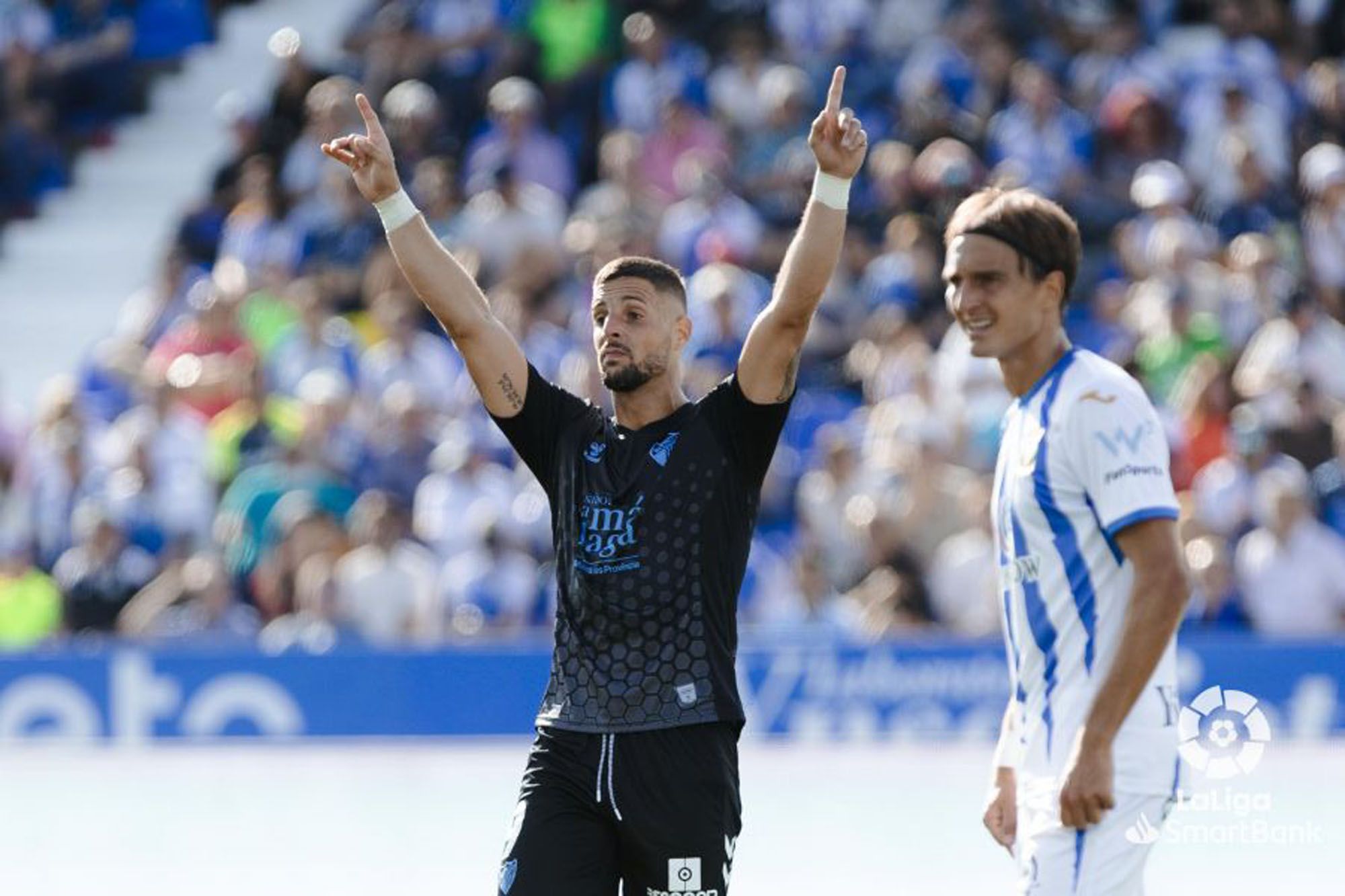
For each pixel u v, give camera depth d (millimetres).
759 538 44344
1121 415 15961
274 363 48875
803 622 41250
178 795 35906
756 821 33156
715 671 17328
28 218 61312
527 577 42344
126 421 47719
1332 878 27891
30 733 40156
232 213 56375
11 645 43156
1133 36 56344
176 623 42469
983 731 39125
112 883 28859
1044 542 16297
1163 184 50281
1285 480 41312
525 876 17234
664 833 17125
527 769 17766
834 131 17188
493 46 58562
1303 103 55938
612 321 17766
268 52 64812
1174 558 15578
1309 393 44688
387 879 28984
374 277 51469
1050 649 16250
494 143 54938
